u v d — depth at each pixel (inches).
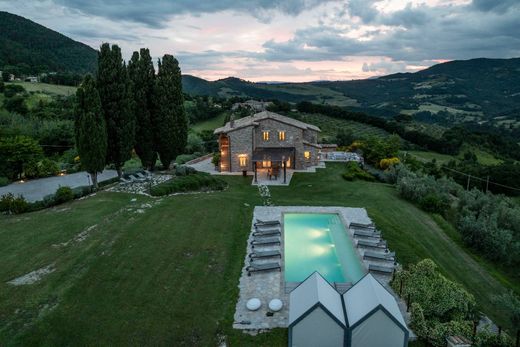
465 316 616.1
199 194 1268.5
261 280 715.4
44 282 653.9
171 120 1475.1
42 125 2623.0
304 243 935.7
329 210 1140.5
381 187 1571.1
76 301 607.8
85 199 1135.0
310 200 1289.4
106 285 660.7
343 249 897.5
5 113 2746.1
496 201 1489.9
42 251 773.9
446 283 653.9
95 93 1139.3
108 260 746.8
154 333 547.5
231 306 628.1
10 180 1492.4
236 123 1854.1
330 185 1520.7
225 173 1678.2
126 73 1264.8
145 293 645.3
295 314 522.9
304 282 597.9
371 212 1144.8
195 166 1849.2
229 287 687.1
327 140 2839.6
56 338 522.3
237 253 829.2
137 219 971.9
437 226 1193.4
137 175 1414.9
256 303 619.8
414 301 621.3
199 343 536.7
